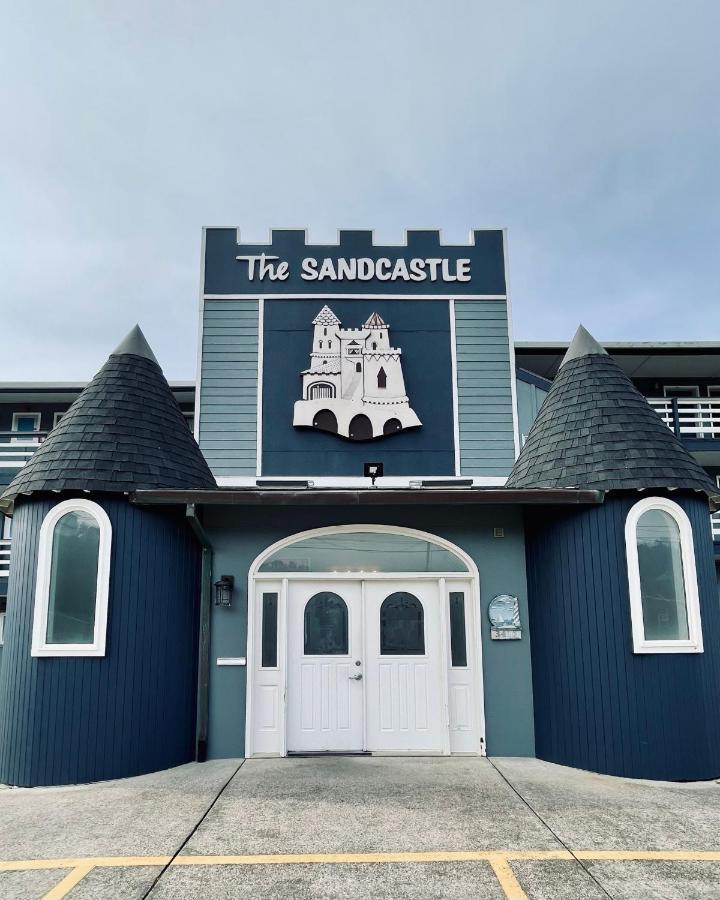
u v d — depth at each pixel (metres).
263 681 8.24
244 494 7.68
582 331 9.59
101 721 7.30
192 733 8.02
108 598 7.53
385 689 8.29
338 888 4.76
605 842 5.54
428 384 13.79
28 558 7.71
